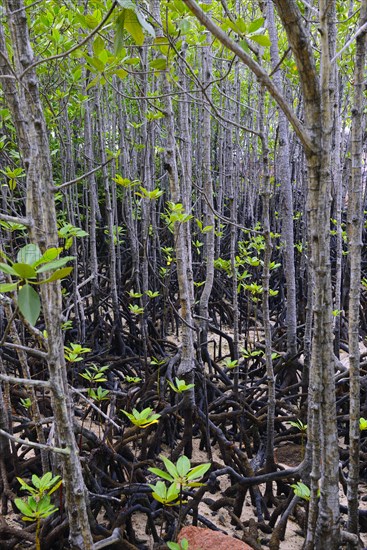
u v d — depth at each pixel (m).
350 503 1.99
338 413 4.09
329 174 1.36
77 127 7.07
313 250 1.42
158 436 3.40
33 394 2.42
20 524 2.66
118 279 6.18
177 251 3.21
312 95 1.27
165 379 3.80
